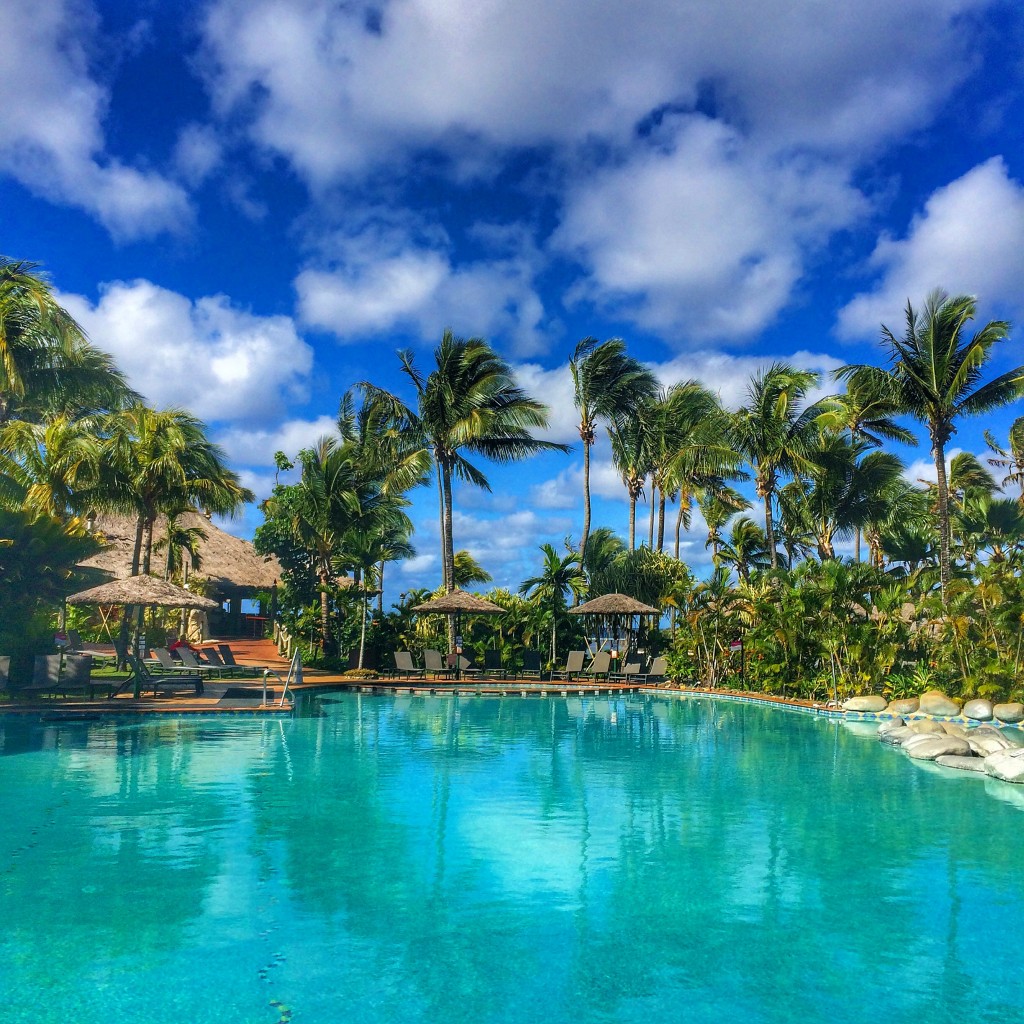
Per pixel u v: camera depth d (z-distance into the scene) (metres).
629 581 29.52
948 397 24.44
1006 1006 4.14
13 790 8.74
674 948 4.79
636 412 32.31
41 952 4.63
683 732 14.30
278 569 46.22
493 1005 4.09
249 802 8.27
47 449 23.17
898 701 15.91
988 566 16.41
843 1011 4.06
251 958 4.58
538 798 8.64
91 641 30.75
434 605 24.84
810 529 35.50
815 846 6.88
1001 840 7.10
